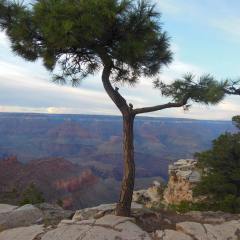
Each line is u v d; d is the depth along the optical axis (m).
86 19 12.46
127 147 14.13
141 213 14.31
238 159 23.94
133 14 13.55
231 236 13.10
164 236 12.56
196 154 26.56
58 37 12.74
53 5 12.96
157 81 14.76
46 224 13.83
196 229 13.20
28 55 14.82
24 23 13.67
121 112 14.33
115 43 14.02
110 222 12.93
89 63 15.37
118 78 15.48
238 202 21.25
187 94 14.21
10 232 13.16
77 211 14.95
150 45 14.48
